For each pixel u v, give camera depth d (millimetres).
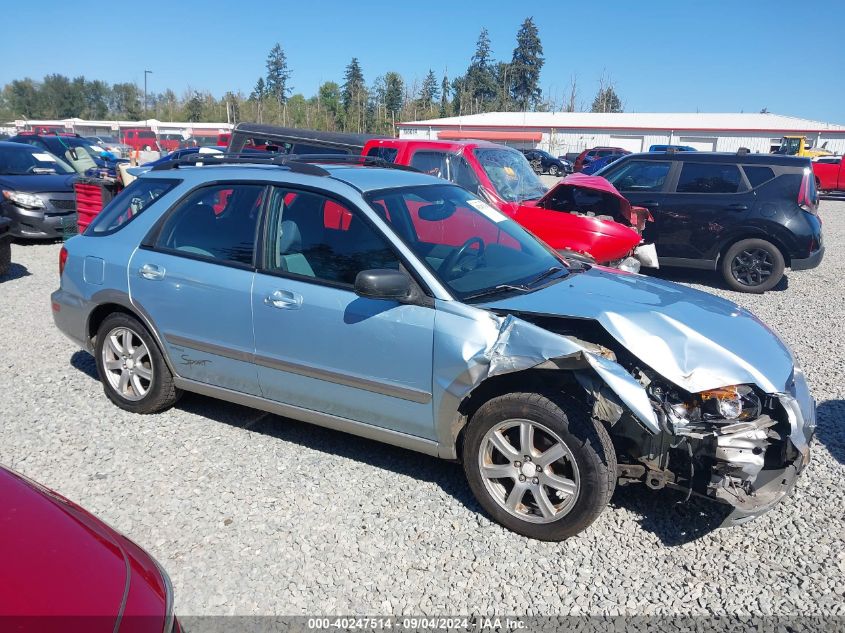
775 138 52750
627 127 55906
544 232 7613
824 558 3377
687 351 3342
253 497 3826
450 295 3590
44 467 4121
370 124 73312
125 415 4848
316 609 2998
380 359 3695
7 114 109875
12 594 1880
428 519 3643
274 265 4086
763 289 9516
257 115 76812
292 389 4090
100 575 2043
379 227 3795
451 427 3604
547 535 3432
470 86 92562
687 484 3281
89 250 4844
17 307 7816
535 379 3473
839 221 18531
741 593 3127
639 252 8344
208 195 4449
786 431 3330
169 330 4480
